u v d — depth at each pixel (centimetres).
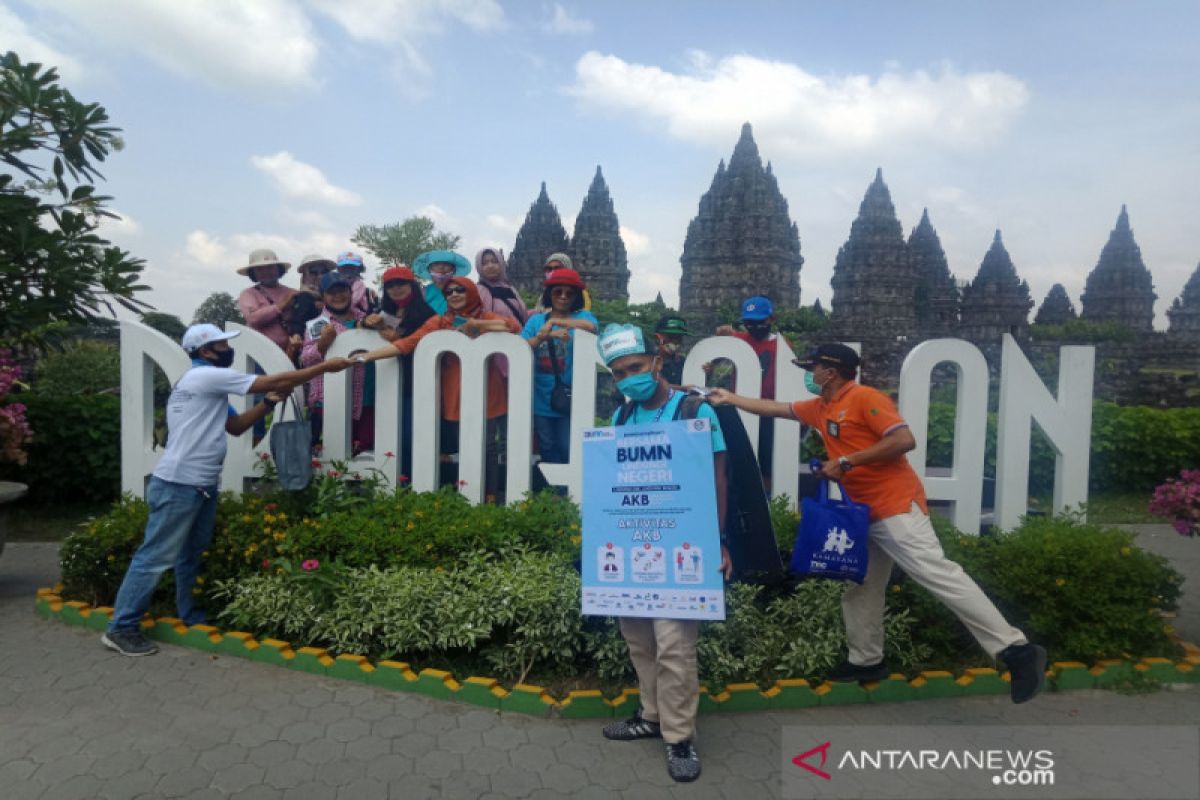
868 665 354
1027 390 454
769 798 272
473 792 274
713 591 274
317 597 390
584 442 297
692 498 279
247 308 607
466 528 415
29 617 447
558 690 353
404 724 325
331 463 483
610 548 291
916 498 324
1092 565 381
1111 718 339
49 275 656
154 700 342
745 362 464
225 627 411
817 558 316
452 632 365
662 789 278
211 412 391
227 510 450
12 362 610
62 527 704
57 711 330
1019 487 458
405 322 542
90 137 679
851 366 327
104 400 781
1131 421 946
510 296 613
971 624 312
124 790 270
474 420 485
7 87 641
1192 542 709
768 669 372
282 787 275
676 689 283
